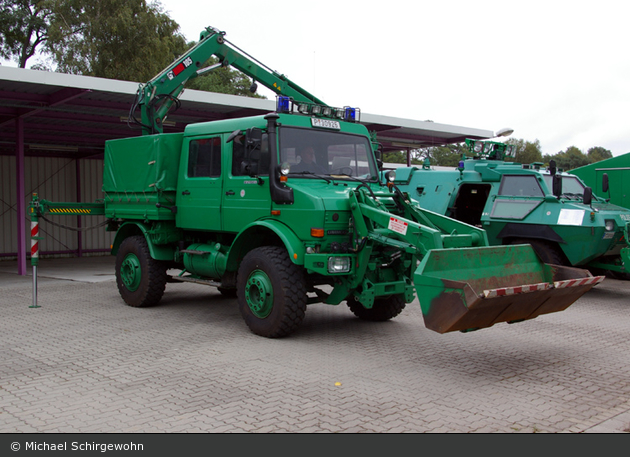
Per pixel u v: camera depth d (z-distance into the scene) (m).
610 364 5.69
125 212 8.64
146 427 3.90
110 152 8.99
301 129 6.82
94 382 4.95
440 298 4.91
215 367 5.41
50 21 30.39
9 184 17.78
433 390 4.78
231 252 6.98
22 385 4.86
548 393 4.74
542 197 10.25
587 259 9.72
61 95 11.75
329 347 6.23
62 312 8.31
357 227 6.22
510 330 7.26
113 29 27.12
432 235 5.49
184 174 7.81
